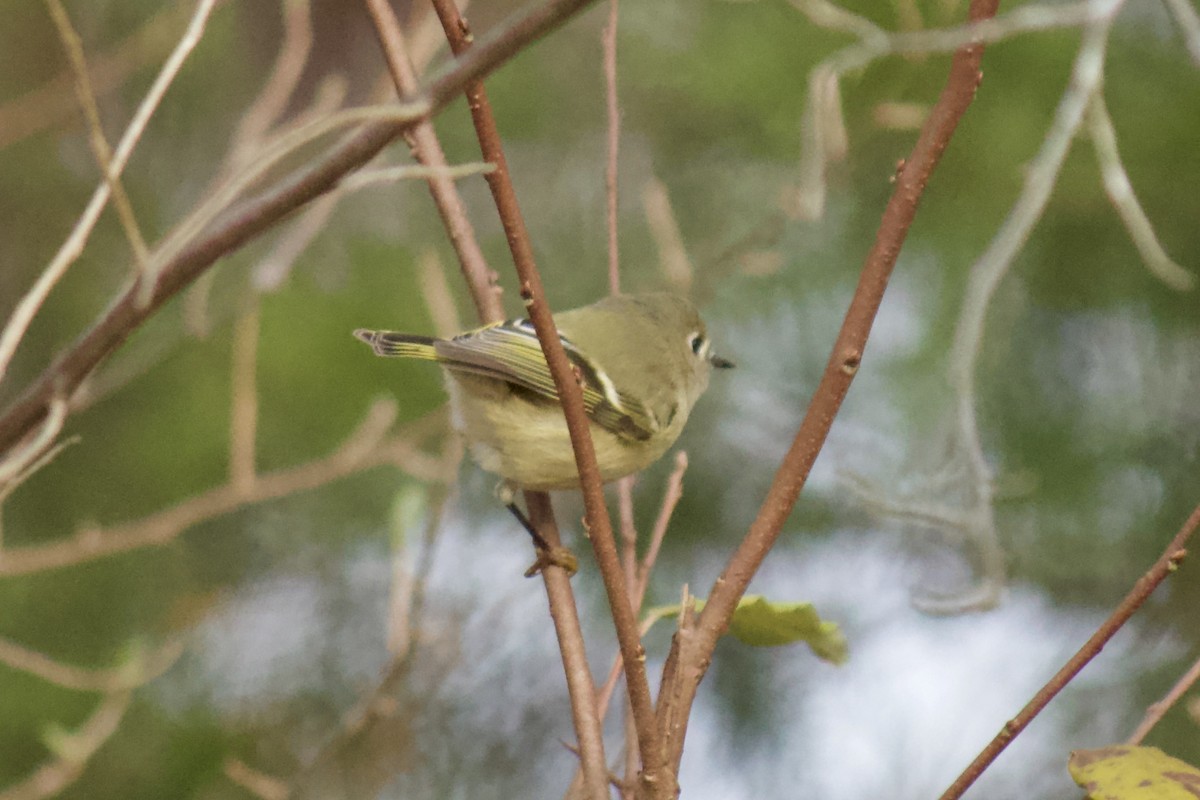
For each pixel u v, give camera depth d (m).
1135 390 10.77
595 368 6.80
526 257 3.92
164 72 3.76
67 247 3.73
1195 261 10.34
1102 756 3.68
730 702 11.19
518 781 10.65
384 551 11.47
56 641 10.63
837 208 10.95
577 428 3.88
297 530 11.31
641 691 3.79
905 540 11.05
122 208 3.37
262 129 6.49
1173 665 10.54
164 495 10.74
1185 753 10.27
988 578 5.09
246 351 7.38
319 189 3.50
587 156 11.86
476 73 3.16
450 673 8.84
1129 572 10.73
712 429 11.46
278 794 7.19
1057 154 5.56
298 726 10.91
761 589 11.16
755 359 11.48
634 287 11.30
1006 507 10.58
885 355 10.93
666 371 7.20
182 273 3.64
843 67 5.17
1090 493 10.70
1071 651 10.66
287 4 6.68
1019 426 10.76
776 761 10.94
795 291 11.29
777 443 11.41
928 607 5.11
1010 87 10.20
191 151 12.02
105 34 11.77
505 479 6.71
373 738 7.88
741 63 10.88
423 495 6.61
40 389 3.78
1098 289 10.57
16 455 4.02
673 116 11.55
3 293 11.78
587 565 11.20
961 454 5.30
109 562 10.93
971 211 10.55
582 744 4.40
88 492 10.87
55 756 9.83
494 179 3.87
